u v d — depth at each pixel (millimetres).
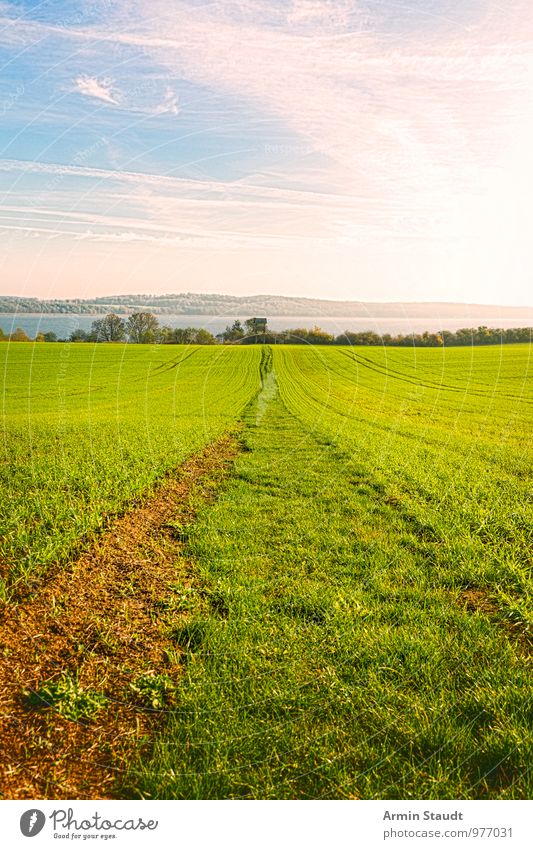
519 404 22875
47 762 3523
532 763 3455
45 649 4602
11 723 3781
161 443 13734
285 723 3814
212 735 3723
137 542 7078
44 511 7332
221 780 3434
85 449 12438
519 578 5832
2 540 6465
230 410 21641
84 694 4012
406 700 3996
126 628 4996
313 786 3396
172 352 42594
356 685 4176
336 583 5828
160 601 5469
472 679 4230
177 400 24969
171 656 4539
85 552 6508
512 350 43844
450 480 10023
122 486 9234
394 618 5137
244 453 13406
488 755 3551
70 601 5383
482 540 7082
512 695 3990
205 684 4191
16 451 12016
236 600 5484
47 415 19422
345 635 4805
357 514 8281
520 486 9648
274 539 7172
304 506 8711
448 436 15328
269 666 4414
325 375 33688
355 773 3451
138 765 3527
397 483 10000
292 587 5742
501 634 4883
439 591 5645
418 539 7199
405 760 3525
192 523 7895
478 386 29000
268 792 3367
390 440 14688
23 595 5391
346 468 11500
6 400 24281
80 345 49250
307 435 15844
